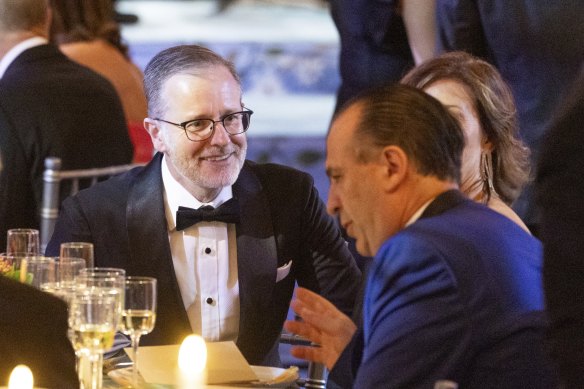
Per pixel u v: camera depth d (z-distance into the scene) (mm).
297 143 12188
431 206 3150
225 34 13133
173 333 4148
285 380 3602
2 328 3170
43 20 6336
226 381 3504
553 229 2834
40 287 3662
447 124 3176
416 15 5969
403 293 3020
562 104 2869
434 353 2955
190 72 4070
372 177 3145
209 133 4059
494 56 5336
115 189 4297
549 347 2867
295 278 4457
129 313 3371
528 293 3078
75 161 6262
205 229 4199
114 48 7410
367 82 6273
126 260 4211
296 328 3467
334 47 13109
